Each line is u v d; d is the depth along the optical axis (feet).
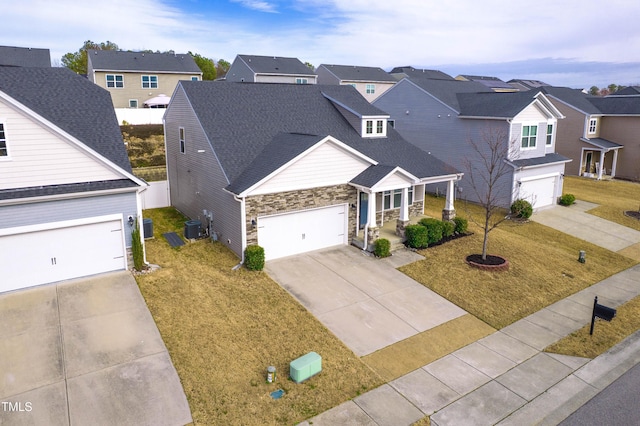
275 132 68.03
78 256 48.08
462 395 35.12
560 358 40.98
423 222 67.31
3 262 44.21
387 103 110.01
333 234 64.18
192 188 71.20
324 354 39.22
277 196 56.80
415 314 47.50
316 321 44.62
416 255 62.49
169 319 42.24
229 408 31.96
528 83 264.31
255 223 55.67
